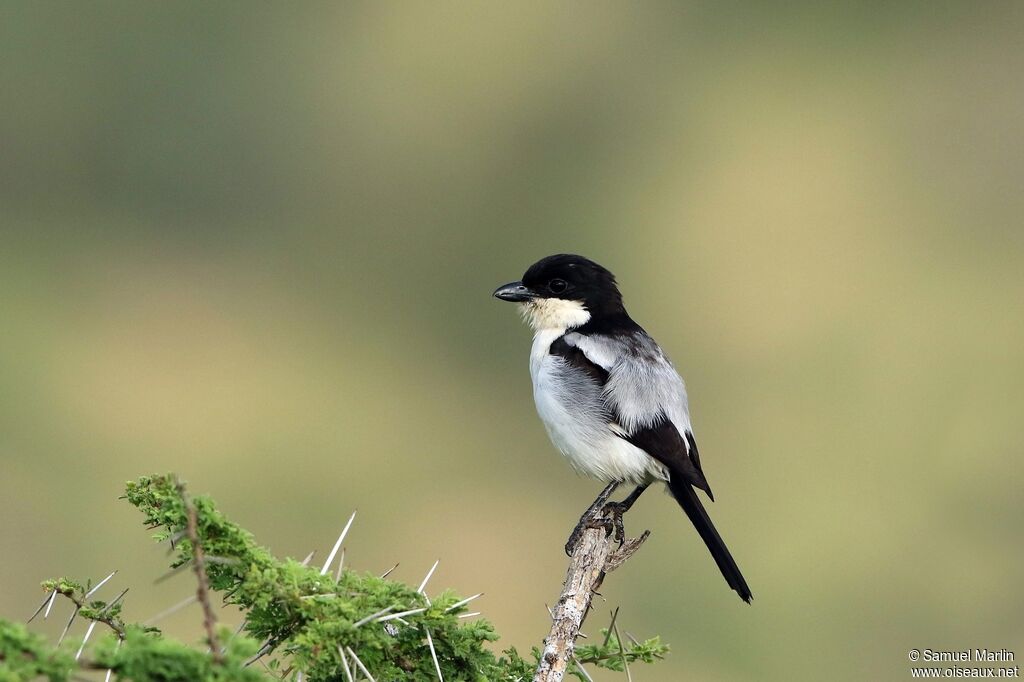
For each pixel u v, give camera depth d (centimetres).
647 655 475
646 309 2067
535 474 1569
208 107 2334
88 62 2306
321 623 399
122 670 311
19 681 300
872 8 2477
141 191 2278
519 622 1312
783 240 2148
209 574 408
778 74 2461
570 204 2330
